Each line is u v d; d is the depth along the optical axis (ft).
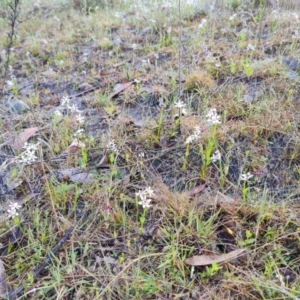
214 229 4.78
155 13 13.29
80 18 14.69
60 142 6.75
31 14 15.94
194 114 7.11
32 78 10.06
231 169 5.80
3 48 12.47
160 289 4.12
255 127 6.34
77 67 10.32
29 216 5.22
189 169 5.86
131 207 5.26
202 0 13.10
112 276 4.28
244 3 12.69
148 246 4.66
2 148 6.91
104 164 6.07
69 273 4.38
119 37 11.87
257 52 9.02
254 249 4.43
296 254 4.41
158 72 8.97
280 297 3.91
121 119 7.25
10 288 4.28
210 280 4.23
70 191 5.54
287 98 7.07
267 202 5.07
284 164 5.77
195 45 9.95
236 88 7.68
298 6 11.68
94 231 4.95
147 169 5.94
